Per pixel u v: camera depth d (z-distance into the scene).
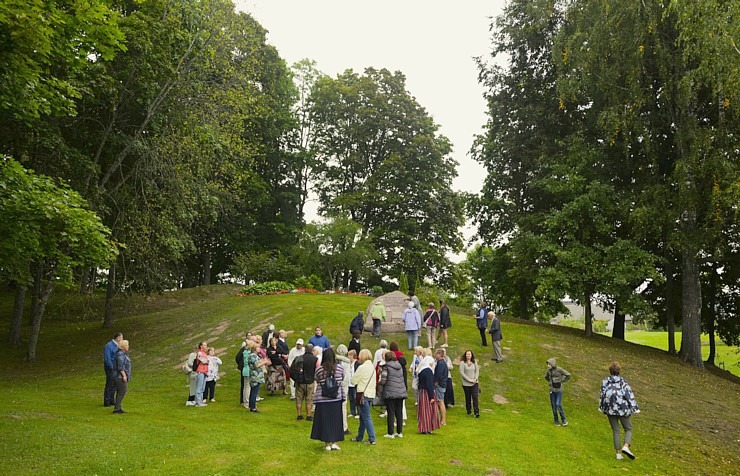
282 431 11.66
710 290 30.56
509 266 34.78
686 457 13.12
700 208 23.75
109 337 27.88
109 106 21.86
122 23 19.16
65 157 19.44
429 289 44.22
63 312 33.69
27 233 11.23
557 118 32.09
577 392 18.33
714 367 28.53
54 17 9.26
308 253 40.91
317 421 10.04
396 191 48.25
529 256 28.66
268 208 48.28
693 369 23.73
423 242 46.84
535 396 17.67
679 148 23.75
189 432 10.98
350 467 9.06
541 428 14.02
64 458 8.73
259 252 44.47
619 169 28.66
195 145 24.86
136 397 16.64
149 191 23.69
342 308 28.73
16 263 14.29
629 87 24.61
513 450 11.41
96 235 12.55
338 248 41.44
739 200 19.91
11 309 34.50
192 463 8.90
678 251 26.33
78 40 10.44
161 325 29.73
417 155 48.19
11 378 20.62
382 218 49.66
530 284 32.00
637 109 24.52
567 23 28.59
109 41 10.49
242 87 27.25
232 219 43.12
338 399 10.09
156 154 23.22
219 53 25.50
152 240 25.08
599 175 27.52
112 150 23.27
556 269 26.20
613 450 12.85
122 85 21.03
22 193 10.84
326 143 52.41
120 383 13.16
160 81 22.62
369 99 49.66
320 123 52.19
